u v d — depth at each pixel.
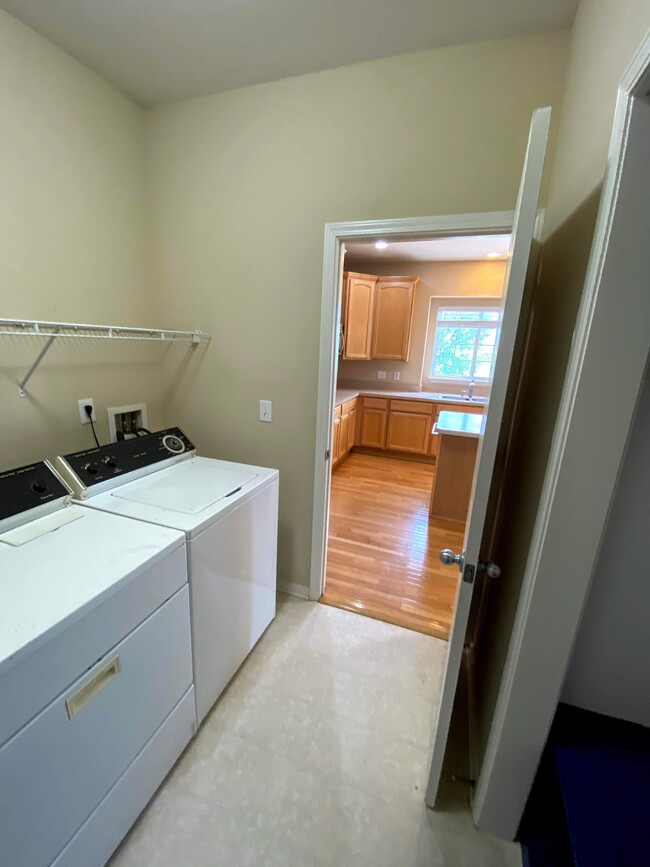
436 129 1.50
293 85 1.65
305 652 1.83
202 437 2.24
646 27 0.69
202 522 1.28
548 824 1.11
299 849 1.12
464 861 1.10
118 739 1.04
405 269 4.95
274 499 1.80
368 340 5.00
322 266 1.77
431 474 4.43
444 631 1.99
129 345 2.03
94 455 1.55
